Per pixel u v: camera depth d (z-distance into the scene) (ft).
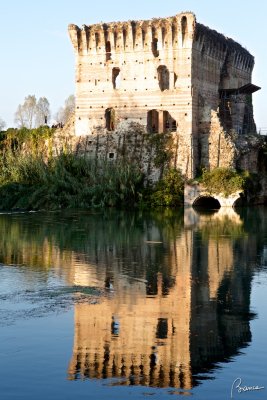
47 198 285.64
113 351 81.82
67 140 319.68
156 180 294.25
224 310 99.55
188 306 102.17
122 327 90.94
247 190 287.89
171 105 300.20
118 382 72.95
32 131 331.36
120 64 309.22
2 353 80.74
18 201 287.69
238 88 329.72
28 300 104.78
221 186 279.08
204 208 280.10
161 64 302.04
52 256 147.95
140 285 116.67
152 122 311.06
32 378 73.61
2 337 86.33
